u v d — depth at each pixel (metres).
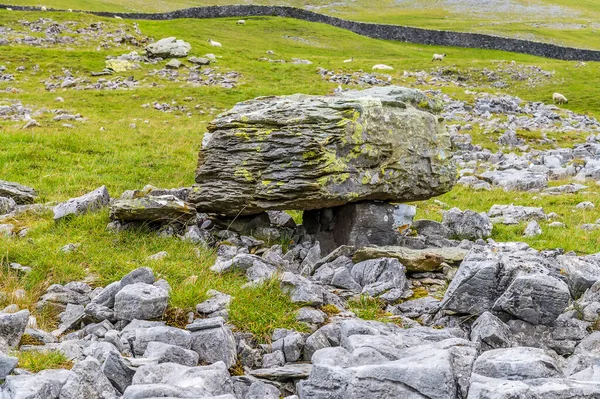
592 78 58.41
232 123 13.27
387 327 8.83
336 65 56.88
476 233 14.99
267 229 13.72
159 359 7.61
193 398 6.45
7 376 6.82
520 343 8.83
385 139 12.93
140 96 40.12
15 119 31.03
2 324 8.02
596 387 6.36
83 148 23.98
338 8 151.62
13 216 14.59
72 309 9.77
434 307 10.09
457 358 7.36
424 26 123.88
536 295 8.92
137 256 11.89
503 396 6.11
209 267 11.45
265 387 7.49
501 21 135.38
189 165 22.62
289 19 86.62
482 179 26.00
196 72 49.38
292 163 12.44
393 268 11.22
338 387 6.82
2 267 11.03
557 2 157.88
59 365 7.54
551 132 36.97
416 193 13.57
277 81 48.00
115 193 17.73
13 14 65.94
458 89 48.50
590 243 14.88
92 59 51.66
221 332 8.15
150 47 54.06
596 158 30.61
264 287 10.02
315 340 8.47
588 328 9.39
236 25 82.31
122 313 9.06
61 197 16.89
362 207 13.03
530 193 23.19
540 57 80.88
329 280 11.33
